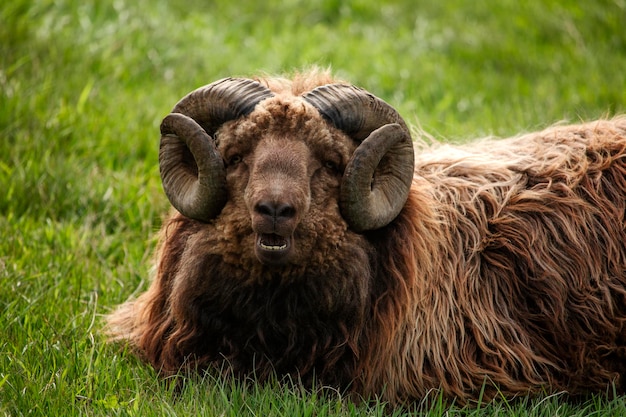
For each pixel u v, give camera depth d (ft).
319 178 66.54
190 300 70.18
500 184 78.38
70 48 134.00
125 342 76.54
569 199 77.41
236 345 70.64
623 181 79.00
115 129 115.65
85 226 96.37
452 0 186.60
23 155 107.14
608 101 138.41
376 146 66.18
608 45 162.20
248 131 66.18
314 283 68.03
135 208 101.60
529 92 146.10
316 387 70.23
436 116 134.31
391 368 71.26
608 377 75.46
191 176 69.31
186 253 70.44
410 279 70.59
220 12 172.35
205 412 63.87
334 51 157.28
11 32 131.75
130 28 147.02
